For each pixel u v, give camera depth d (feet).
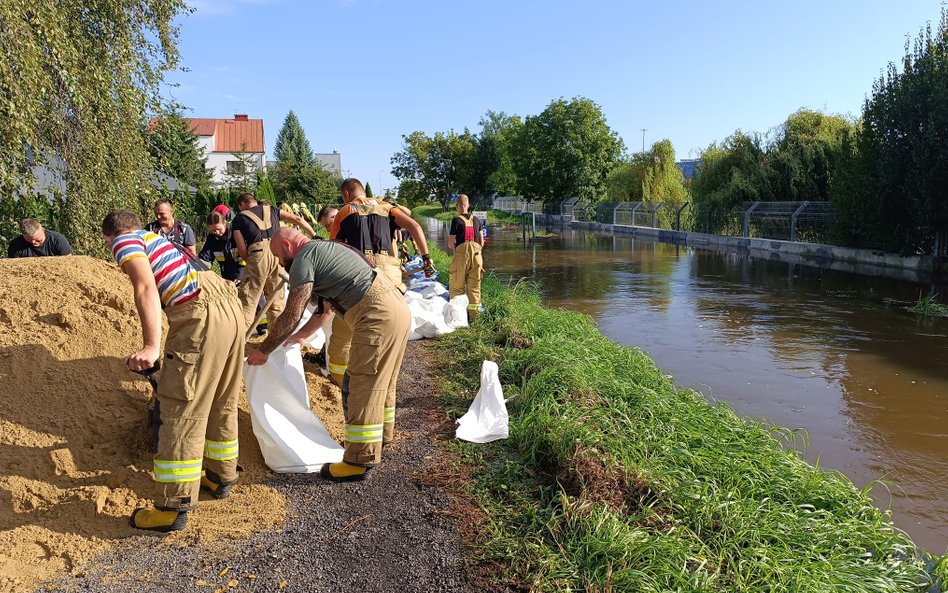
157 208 24.53
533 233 99.96
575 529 10.89
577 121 152.97
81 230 29.53
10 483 10.57
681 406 17.02
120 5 30.71
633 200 132.67
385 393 12.98
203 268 11.00
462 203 28.60
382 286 12.70
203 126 183.52
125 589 9.15
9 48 23.57
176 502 10.43
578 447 13.11
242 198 21.84
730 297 43.80
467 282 28.68
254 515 11.35
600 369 18.83
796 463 14.03
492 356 21.94
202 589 9.24
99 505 10.82
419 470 13.56
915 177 54.65
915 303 41.06
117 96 31.01
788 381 23.75
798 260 69.46
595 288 48.49
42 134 28.45
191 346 10.34
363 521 11.40
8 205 28.45
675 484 12.19
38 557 9.67
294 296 12.05
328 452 13.57
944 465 16.33
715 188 94.68
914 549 11.08
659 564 9.66
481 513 11.82
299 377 13.82
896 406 20.90
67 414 11.96
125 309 14.42
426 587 9.53
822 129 87.15
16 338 12.57
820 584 9.39
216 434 11.62
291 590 9.32
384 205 18.57
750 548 10.28
